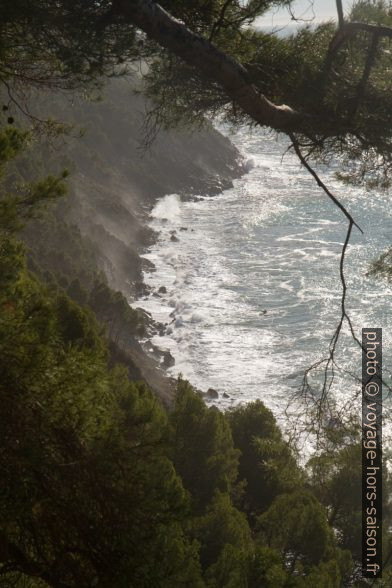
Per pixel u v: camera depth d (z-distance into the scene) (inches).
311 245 3570.4
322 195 4591.5
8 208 279.4
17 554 209.0
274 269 3245.6
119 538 221.3
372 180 298.0
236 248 3619.6
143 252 3604.8
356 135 270.1
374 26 248.7
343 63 277.4
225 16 252.7
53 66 265.3
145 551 226.1
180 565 253.4
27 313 243.1
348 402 292.8
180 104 279.9
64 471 218.7
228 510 831.1
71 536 219.0
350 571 973.2
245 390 2145.7
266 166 5561.0
